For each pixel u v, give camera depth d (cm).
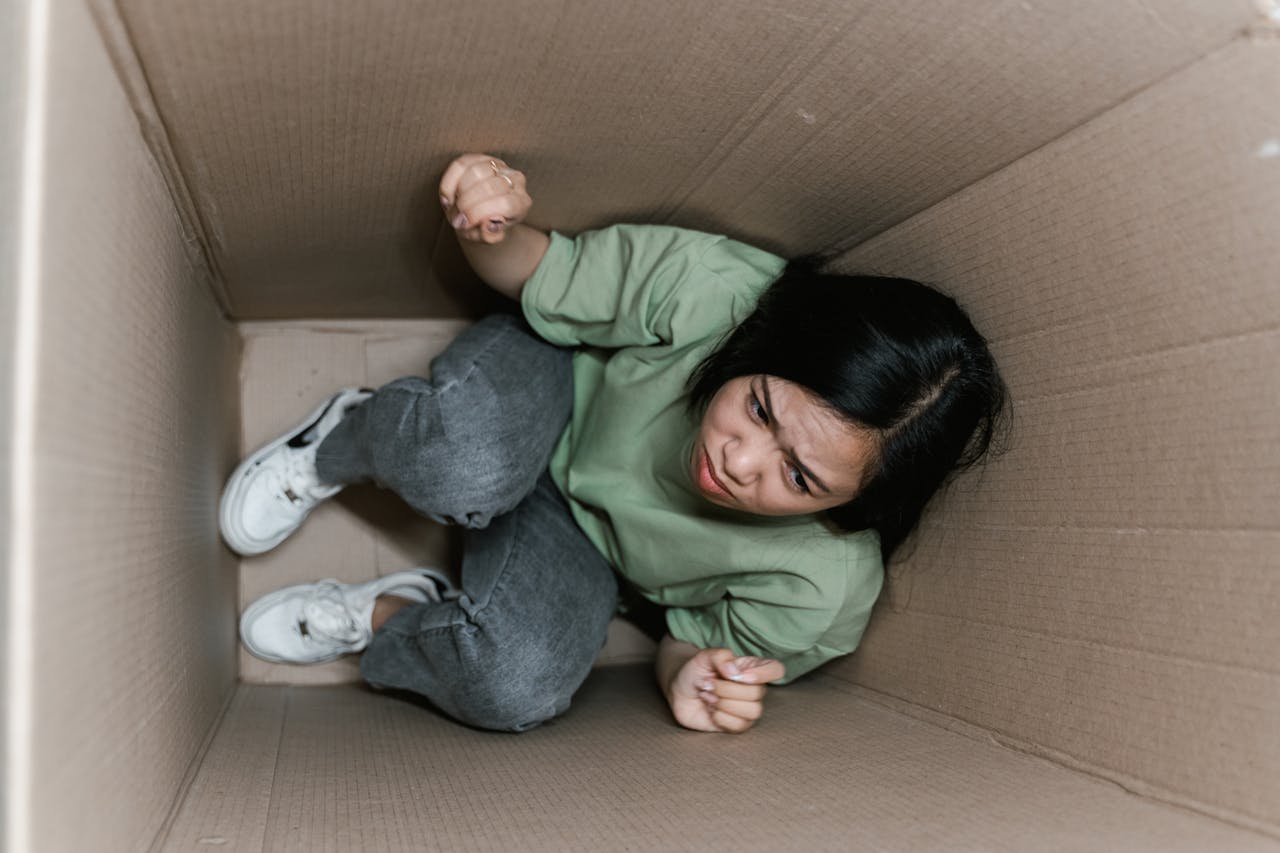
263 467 92
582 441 91
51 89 37
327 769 67
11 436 35
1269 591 49
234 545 92
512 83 59
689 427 80
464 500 78
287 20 49
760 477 68
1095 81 53
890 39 54
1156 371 56
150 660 53
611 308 84
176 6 46
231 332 100
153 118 54
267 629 96
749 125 66
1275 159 47
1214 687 52
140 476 52
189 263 73
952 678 74
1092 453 61
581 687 98
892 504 75
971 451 72
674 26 54
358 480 92
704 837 52
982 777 61
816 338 68
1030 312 65
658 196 78
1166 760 55
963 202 67
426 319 108
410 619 88
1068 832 51
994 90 56
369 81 56
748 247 84
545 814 56
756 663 76
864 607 83
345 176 69
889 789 59
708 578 86
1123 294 57
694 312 80
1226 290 51
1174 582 55
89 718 41
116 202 47
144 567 53
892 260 77
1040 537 65
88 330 42
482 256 80
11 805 34
